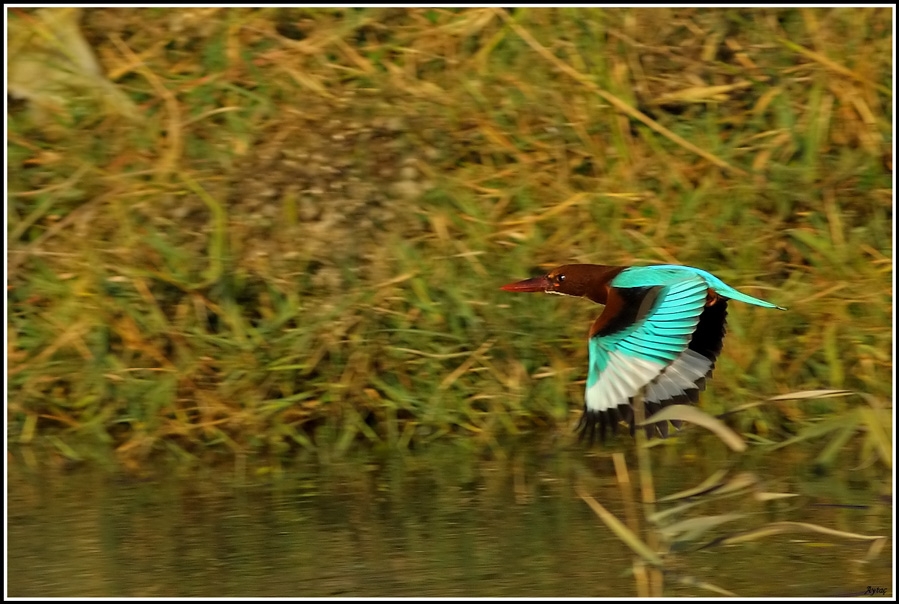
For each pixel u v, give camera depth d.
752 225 11.17
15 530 8.62
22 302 11.07
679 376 7.75
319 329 10.53
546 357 10.55
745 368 10.46
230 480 9.67
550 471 9.61
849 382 10.48
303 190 11.19
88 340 10.79
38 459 10.23
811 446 10.05
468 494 9.18
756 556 8.05
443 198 11.27
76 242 11.23
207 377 10.60
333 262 10.85
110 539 8.43
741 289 10.80
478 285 10.75
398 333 10.63
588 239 11.16
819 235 11.18
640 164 11.56
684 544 8.16
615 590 7.51
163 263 11.02
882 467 9.54
